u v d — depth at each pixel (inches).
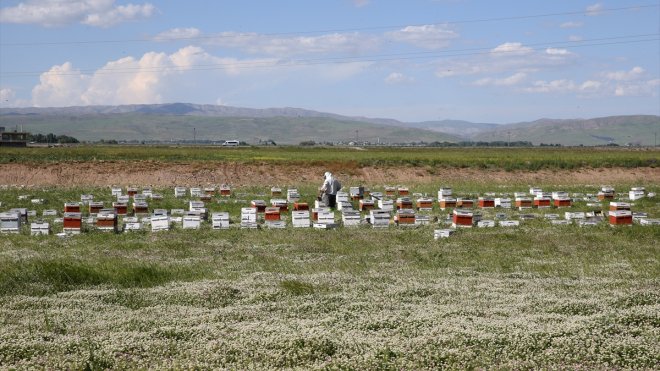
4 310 693.3
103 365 509.7
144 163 3061.0
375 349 531.5
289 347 539.5
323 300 738.2
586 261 1023.0
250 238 1257.4
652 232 1298.0
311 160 3363.7
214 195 2175.2
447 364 501.0
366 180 2997.0
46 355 529.7
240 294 776.9
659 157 4018.2
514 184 2869.1
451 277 890.7
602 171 3208.7
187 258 1052.5
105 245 1175.6
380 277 884.0
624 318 631.8
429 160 3351.4
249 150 5300.2
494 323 619.2
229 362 515.2
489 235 1277.1
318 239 1240.8
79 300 742.5
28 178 2763.3
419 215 1460.4
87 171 2864.2
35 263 885.8
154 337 584.1
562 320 636.7
